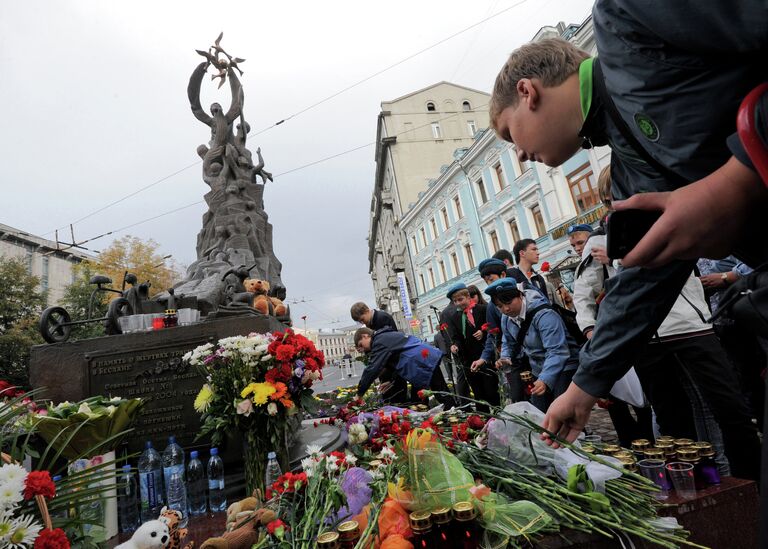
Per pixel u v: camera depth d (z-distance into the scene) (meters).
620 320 1.12
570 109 0.99
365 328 4.80
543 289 4.06
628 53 0.67
